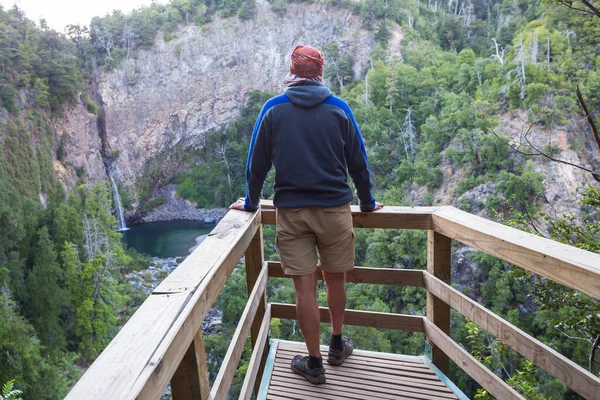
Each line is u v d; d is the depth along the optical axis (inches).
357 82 2701.8
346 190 67.6
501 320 60.1
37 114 1980.8
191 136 2731.3
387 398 73.1
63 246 1264.8
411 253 1229.7
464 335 727.1
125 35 2691.9
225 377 52.5
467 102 1985.7
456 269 1246.3
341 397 73.5
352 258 72.0
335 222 67.3
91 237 1454.2
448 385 76.5
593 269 40.5
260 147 68.1
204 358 45.8
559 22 2073.1
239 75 2849.4
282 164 65.4
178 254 1840.6
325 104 65.1
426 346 85.6
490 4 3538.4
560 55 1904.5
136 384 26.6
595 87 1625.2
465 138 1696.6
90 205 1561.3
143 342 32.3
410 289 1016.9
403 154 2064.5
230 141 2682.1
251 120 2684.5
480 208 1498.5
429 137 1946.4
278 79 2871.6
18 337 851.4
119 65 2635.3
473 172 1646.2
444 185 1720.0
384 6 2925.7
